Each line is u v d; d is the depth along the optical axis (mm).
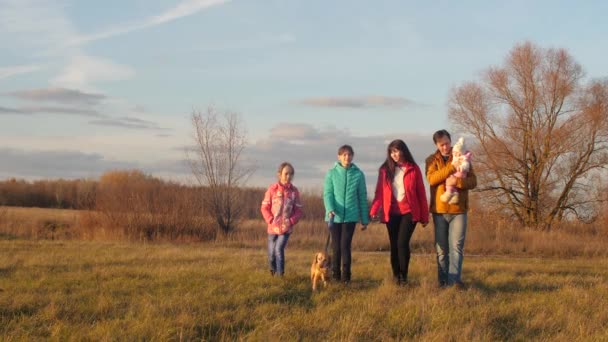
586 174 31562
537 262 16109
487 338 6027
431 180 8523
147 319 6238
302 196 30062
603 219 29312
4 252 13555
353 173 8859
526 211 32312
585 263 16172
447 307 7211
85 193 26875
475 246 23234
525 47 32188
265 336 5852
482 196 32438
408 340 5953
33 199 45219
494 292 8578
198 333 6027
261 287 8266
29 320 6328
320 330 6246
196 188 26000
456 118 33406
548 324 6688
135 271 9828
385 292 7984
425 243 23422
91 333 5805
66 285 8562
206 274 9469
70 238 22641
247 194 28531
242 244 21500
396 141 8625
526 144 32500
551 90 31766
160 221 23578
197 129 26000
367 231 25578
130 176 28672
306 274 9828
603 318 7047
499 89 32719
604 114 30656
